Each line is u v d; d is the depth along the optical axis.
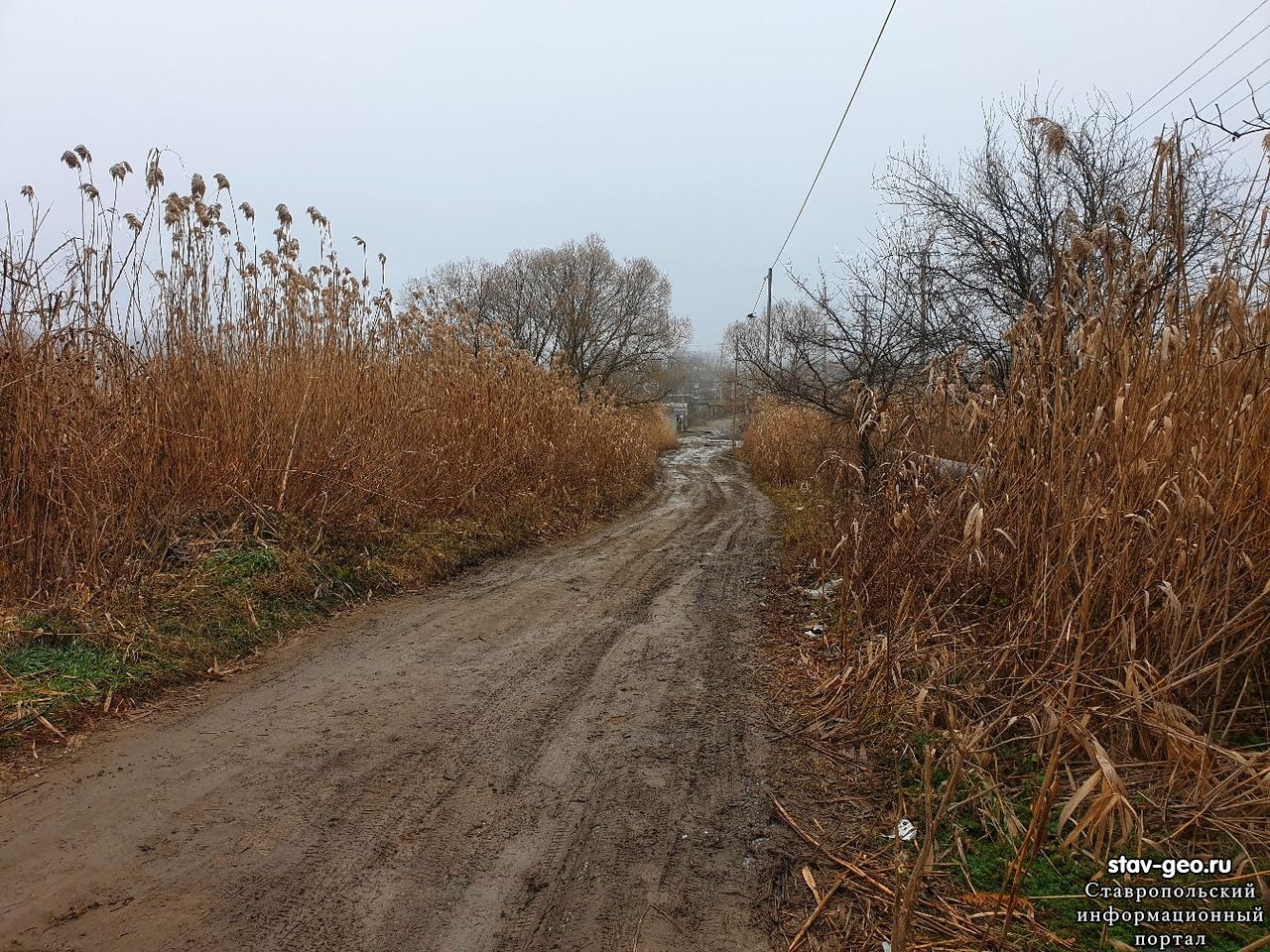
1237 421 3.54
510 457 10.57
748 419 28.25
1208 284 3.71
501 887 2.62
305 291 8.07
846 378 11.47
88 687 3.97
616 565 8.07
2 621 4.37
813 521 9.08
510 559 8.26
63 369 5.12
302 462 6.98
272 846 2.80
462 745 3.69
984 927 2.44
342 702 4.16
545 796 3.23
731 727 3.99
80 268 5.63
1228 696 3.46
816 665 4.86
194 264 6.79
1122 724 3.27
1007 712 3.49
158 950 2.25
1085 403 4.09
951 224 9.65
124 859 2.69
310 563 6.14
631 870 2.74
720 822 3.07
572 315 29.81
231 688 4.32
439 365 10.12
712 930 2.44
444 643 5.25
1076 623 3.70
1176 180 3.92
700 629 5.74
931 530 5.15
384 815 3.04
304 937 2.33
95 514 4.94
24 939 2.27
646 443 21.59
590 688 4.48
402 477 8.31
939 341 9.78
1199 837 2.78
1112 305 4.07
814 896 2.62
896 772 3.37
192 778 3.28
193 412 6.38
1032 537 4.45
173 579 5.30
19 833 2.82
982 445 5.15
